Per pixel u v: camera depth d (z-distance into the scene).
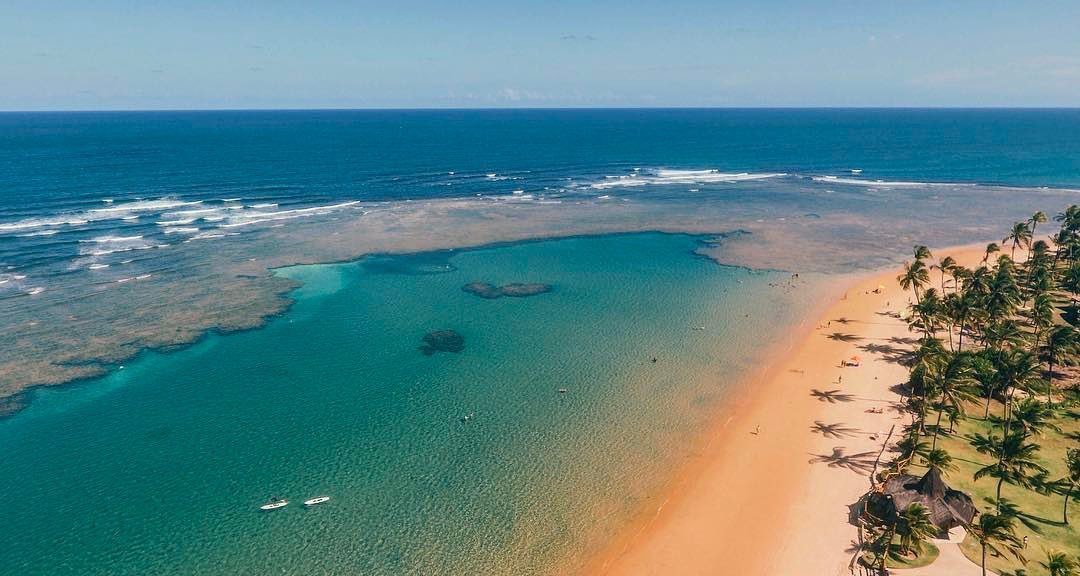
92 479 47.88
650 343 72.12
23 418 55.69
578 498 45.91
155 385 61.78
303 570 39.53
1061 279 83.12
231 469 49.25
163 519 43.84
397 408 58.25
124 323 75.31
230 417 56.56
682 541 41.62
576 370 65.56
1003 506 42.72
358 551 40.97
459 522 43.50
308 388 61.81
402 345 71.75
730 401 59.09
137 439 52.97
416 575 39.06
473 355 69.19
